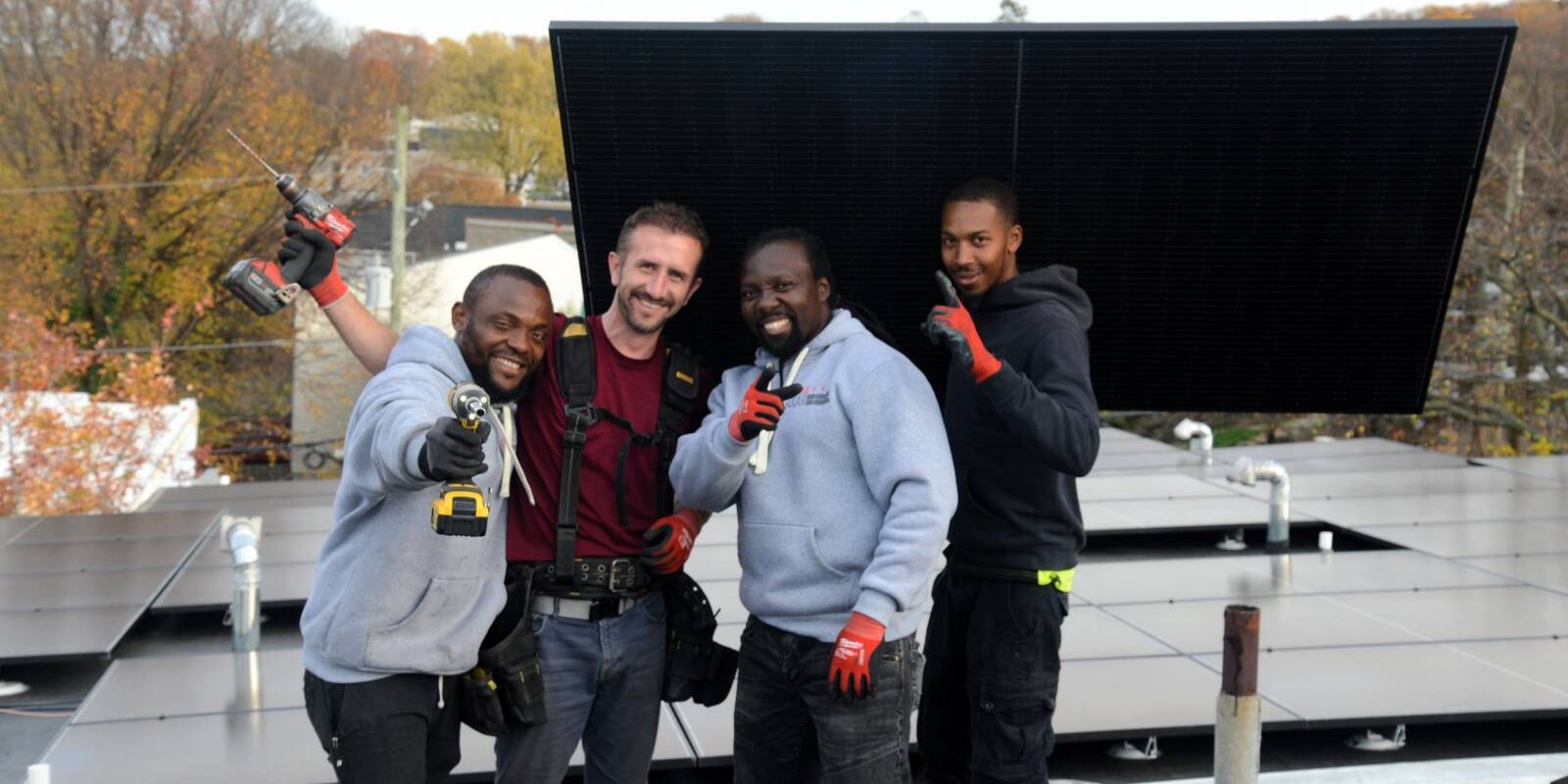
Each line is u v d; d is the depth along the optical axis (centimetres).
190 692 634
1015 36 388
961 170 415
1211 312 436
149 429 2531
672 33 388
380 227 4050
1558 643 703
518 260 4091
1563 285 2698
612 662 360
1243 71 389
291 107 3791
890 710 350
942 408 453
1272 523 952
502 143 4409
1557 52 2694
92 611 781
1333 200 410
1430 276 419
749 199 421
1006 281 382
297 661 684
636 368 366
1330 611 770
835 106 404
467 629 332
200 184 3544
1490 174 2756
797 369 360
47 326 3488
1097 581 846
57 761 546
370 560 322
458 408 279
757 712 371
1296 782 559
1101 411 462
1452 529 1021
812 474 353
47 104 3531
